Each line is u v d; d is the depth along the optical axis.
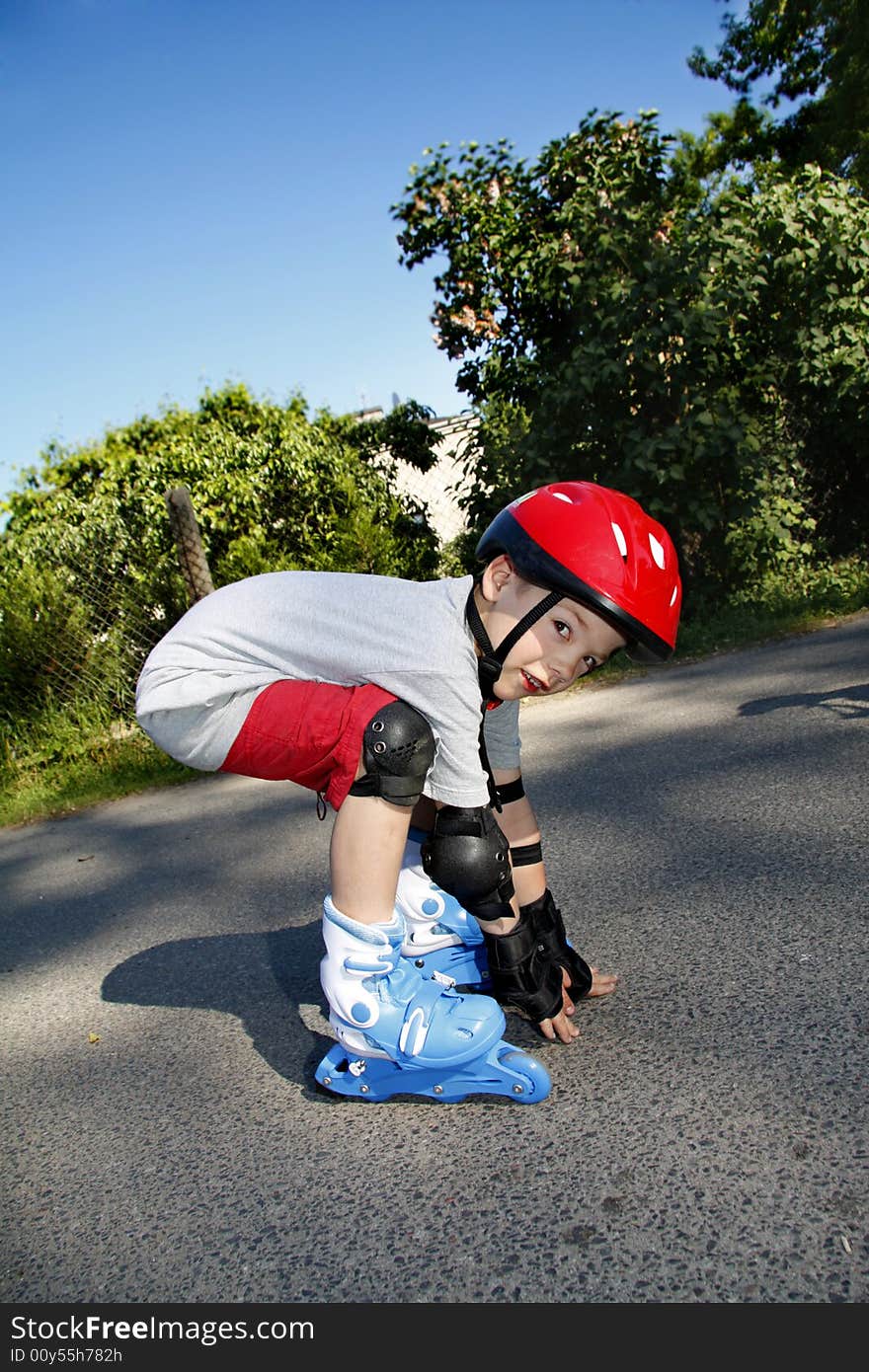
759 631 5.69
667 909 2.25
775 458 6.48
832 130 15.18
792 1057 1.58
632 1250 1.23
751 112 18.00
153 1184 1.56
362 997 1.58
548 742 4.18
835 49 15.56
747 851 2.52
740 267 6.15
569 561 1.46
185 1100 1.82
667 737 3.87
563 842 2.84
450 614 1.56
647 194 7.19
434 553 7.61
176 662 1.62
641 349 5.97
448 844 1.55
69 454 10.93
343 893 1.57
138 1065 1.99
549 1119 1.54
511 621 1.52
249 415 8.99
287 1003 2.18
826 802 2.76
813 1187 1.28
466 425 7.24
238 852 3.57
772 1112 1.44
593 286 6.40
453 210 7.68
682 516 6.26
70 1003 2.39
